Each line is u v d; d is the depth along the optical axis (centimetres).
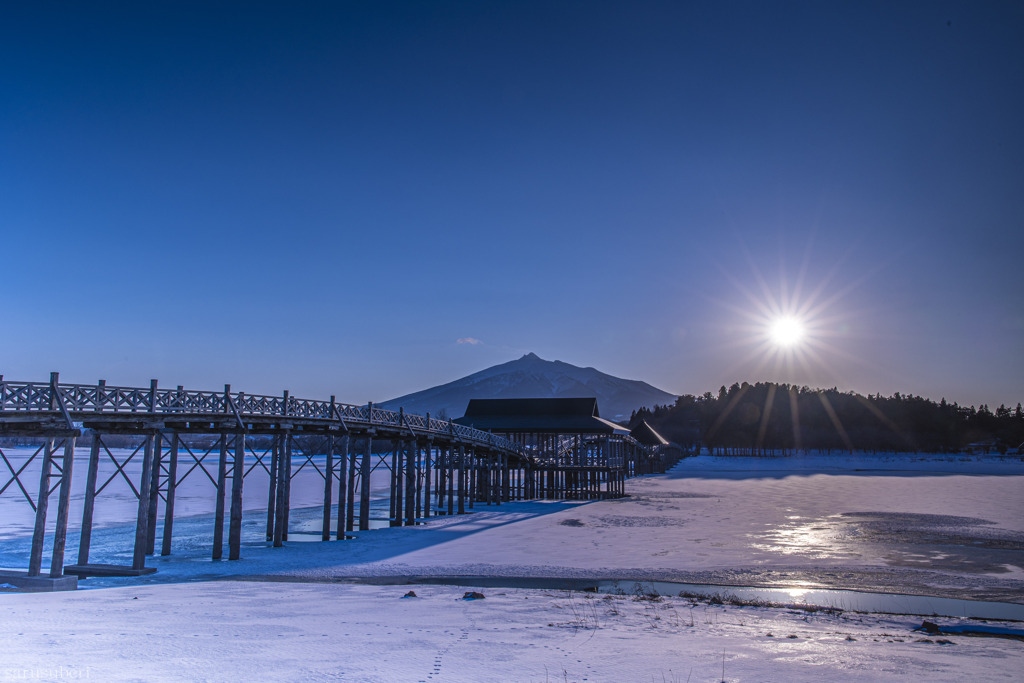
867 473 11725
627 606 1900
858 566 2856
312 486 8719
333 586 2225
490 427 7500
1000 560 3031
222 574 2517
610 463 7106
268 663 1037
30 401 2131
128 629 1309
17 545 3162
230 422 2852
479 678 1000
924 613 2098
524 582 2473
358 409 3759
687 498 6519
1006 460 16225
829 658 1255
